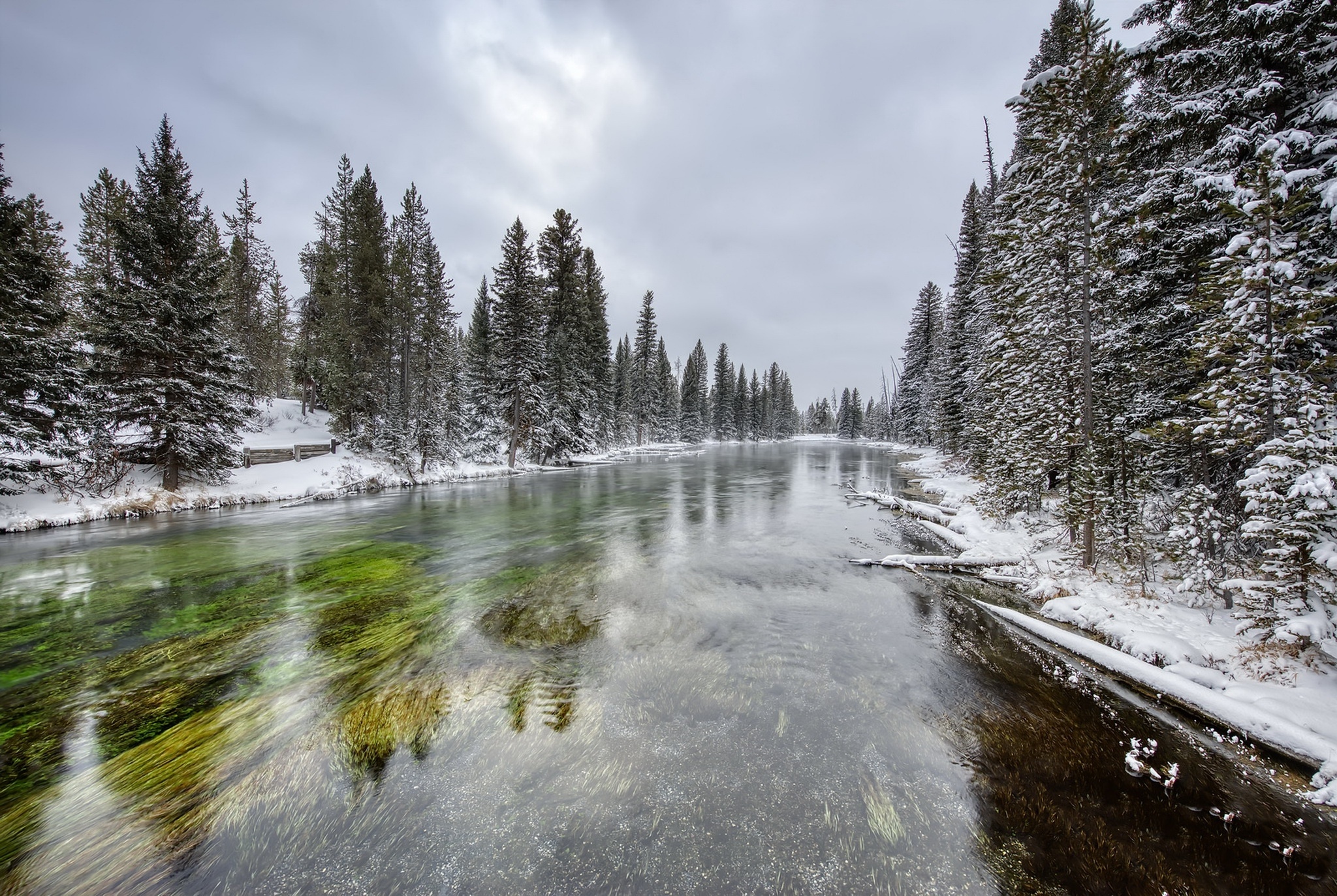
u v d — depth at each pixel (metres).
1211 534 6.69
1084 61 8.75
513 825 3.17
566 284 34.59
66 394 13.95
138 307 15.72
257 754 3.91
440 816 3.25
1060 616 6.83
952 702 4.76
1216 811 3.36
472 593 7.85
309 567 9.34
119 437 16.22
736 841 3.04
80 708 4.61
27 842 3.11
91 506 14.14
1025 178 12.67
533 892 2.71
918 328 42.16
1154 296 9.77
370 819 3.23
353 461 23.69
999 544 10.68
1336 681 4.53
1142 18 9.58
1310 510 4.87
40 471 13.95
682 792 3.46
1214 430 6.12
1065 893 2.74
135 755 3.93
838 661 5.59
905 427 46.41
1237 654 5.23
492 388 31.64
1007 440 13.36
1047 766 3.83
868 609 7.27
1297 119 7.44
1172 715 4.59
